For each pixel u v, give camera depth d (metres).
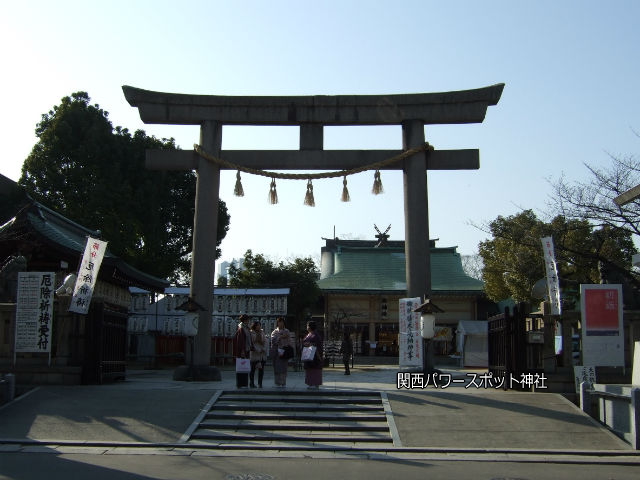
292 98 19.39
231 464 10.64
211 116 19.56
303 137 19.50
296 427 13.09
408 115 19.17
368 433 12.94
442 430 12.95
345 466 10.59
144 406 14.20
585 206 22.33
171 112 19.56
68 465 10.30
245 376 15.89
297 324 39.84
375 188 19.36
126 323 19.27
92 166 32.88
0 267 21.31
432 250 47.06
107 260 22.95
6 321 16.80
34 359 16.50
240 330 16.08
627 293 20.88
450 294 42.44
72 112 33.53
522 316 16.44
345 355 22.41
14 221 20.34
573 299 24.97
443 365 36.25
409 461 11.09
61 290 17.83
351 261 46.38
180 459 10.98
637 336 16.20
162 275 36.88
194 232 19.28
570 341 16.28
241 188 19.56
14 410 13.95
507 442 12.40
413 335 17.69
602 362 15.60
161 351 29.47
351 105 19.36
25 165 32.75
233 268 41.75
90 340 16.58
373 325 42.75
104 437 12.38
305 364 15.85
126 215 33.19
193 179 38.44
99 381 16.48
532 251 31.25
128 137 35.06
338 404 14.64
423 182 18.98
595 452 11.84
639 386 13.18
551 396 15.40
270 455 11.43
